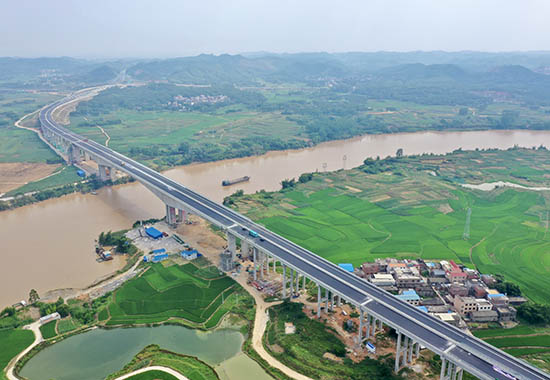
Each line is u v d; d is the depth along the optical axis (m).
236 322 157.12
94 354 142.38
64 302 170.25
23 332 153.38
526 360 133.75
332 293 155.25
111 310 165.50
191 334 151.50
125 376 130.00
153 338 149.75
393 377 123.62
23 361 138.62
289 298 170.00
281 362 134.75
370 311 135.25
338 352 135.50
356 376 124.56
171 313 163.25
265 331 151.25
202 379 127.62
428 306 161.00
